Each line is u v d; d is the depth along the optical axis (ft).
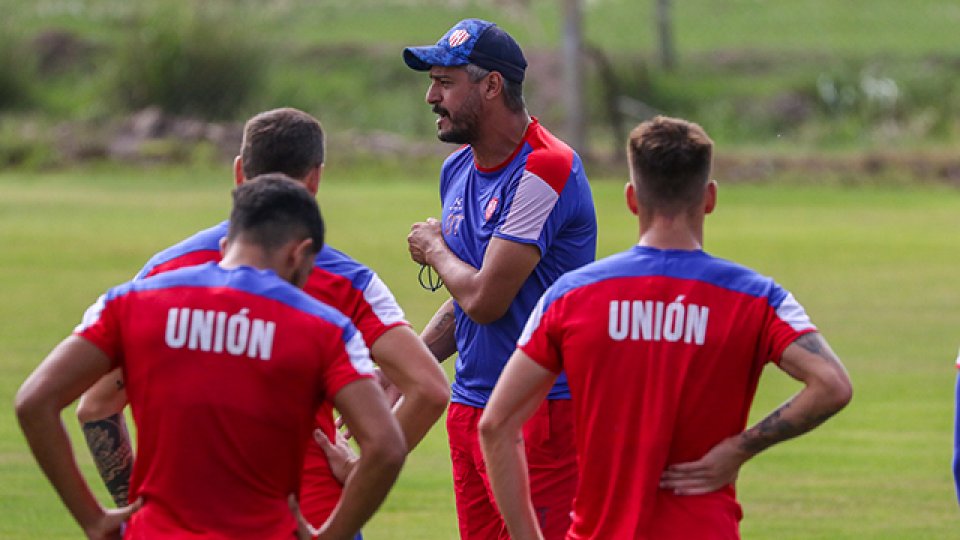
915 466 85.61
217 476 39.17
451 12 377.50
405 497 78.89
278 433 39.52
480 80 56.95
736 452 42.22
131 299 40.27
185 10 291.38
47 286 144.25
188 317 39.47
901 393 104.83
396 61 336.90
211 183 236.02
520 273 56.13
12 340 118.11
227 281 40.04
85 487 40.93
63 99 302.45
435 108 57.98
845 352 118.83
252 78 288.71
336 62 335.47
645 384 42.27
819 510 76.02
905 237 188.65
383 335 46.68
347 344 40.09
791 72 341.62
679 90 314.96
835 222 203.10
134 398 39.96
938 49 370.32
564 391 56.44
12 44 300.81
